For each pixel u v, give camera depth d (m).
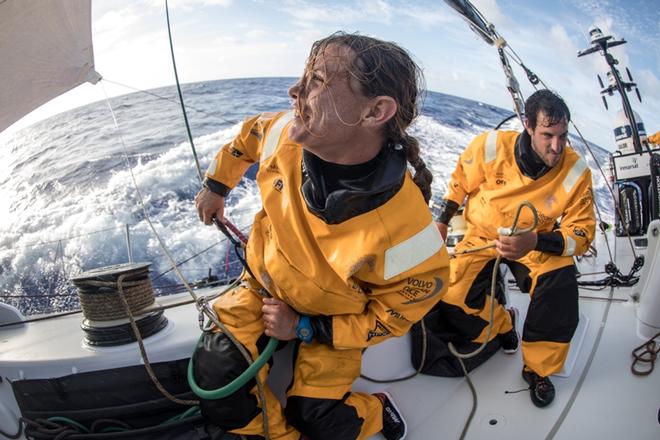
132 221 7.89
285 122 1.28
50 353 1.38
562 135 1.57
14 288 7.15
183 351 1.38
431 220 1.15
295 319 1.22
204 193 1.44
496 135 1.84
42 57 1.65
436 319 1.88
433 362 1.74
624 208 3.38
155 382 1.25
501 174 1.79
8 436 1.34
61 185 9.09
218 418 1.21
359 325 1.19
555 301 1.62
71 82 1.89
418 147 1.14
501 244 1.52
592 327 2.07
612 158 3.46
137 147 9.42
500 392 1.68
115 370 1.35
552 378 1.73
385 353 1.68
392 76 0.97
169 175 8.66
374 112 0.98
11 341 1.52
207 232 7.36
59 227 7.94
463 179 1.95
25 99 1.81
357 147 1.02
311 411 1.24
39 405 1.37
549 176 1.71
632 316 2.12
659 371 1.67
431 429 1.52
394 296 1.14
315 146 1.01
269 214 1.16
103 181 8.99
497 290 1.93
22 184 9.11
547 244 1.56
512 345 1.92
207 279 2.33
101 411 1.36
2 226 8.42
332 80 0.94
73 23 1.62
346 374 1.29
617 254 3.10
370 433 1.34
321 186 1.08
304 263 1.12
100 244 7.50
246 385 1.21
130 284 1.36
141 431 1.32
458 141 7.93
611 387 1.63
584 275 2.72
